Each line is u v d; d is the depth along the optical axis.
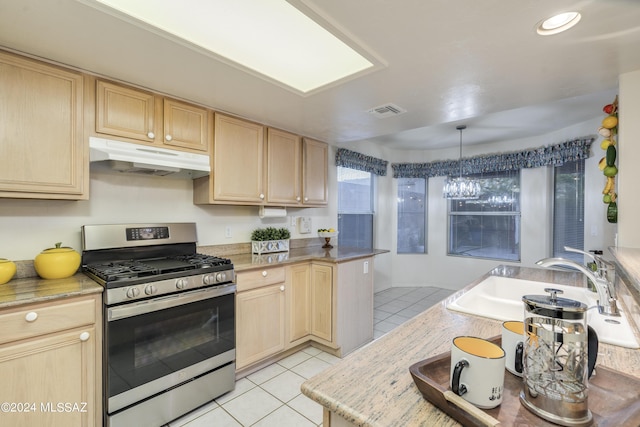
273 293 2.51
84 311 1.53
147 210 2.34
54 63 1.70
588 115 3.35
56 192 1.71
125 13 1.33
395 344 1.00
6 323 1.33
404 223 5.20
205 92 2.13
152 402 1.76
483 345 0.74
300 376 2.38
